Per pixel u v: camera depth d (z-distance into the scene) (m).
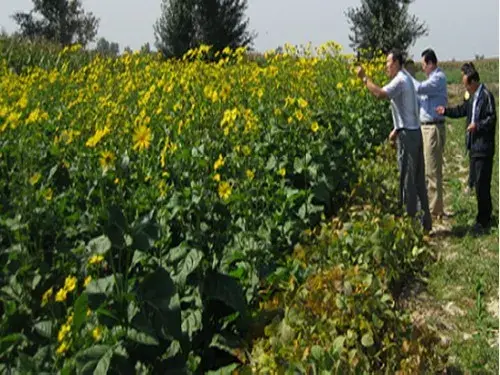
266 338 4.62
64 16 37.44
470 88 7.81
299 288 5.07
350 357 4.15
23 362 3.74
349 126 9.34
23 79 10.81
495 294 6.09
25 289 4.51
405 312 5.57
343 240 6.26
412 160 7.43
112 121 6.98
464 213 8.57
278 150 7.26
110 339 3.66
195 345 4.52
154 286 3.76
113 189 5.50
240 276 4.97
